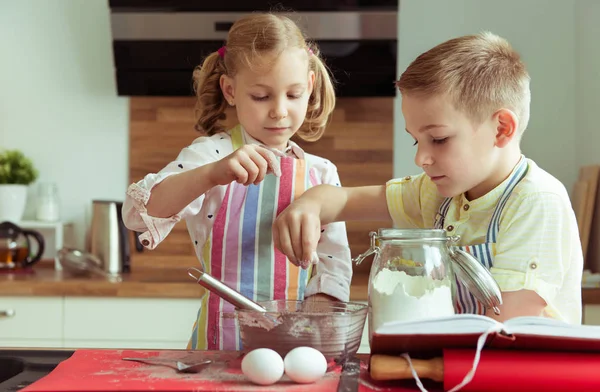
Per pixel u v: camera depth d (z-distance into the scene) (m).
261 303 1.07
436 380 0.85
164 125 3.03
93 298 2.51
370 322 0.96
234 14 2.72
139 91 2.85
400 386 0.88
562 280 1.02
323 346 0.95
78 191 3.07
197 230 1.40
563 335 0.82
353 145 2.98
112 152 3.05
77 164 3.07
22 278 2.61
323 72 1.50
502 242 1.04
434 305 0.93
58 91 3.07
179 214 1.23
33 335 2.51
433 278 0.94
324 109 1.53
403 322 0.83
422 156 1.04
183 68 2.80
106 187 3.06
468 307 1.06
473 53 1.04
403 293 0.93
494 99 1.03
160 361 1.00
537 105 2.94
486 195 1.08
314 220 1.11
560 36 2.93
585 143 2.81
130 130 3.04
